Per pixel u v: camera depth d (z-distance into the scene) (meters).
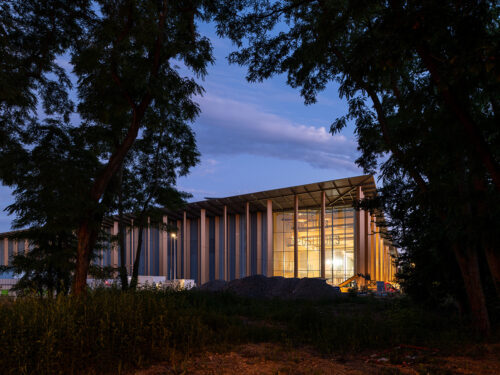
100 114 13.77
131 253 63.84
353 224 49.28
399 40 4.75
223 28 12.24
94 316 6.65
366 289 29.86
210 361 6.37
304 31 11.23
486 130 6.50
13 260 16.92
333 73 12.41
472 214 8.62
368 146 12.94
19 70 13.01
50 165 15.41
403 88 10.91
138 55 12.66
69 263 16.25
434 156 8.05
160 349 6.58
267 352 7.17
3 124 14.37
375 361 6.68
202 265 56.75
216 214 59.38
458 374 5.84
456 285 12.04
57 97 15.69
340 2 8.14
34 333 5.56
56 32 13.95
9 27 11.77
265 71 12.62
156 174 21.17
